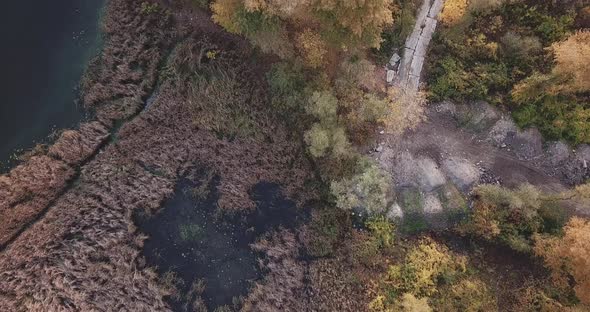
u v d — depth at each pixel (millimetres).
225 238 37344
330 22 30984
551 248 32219
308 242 37000
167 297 35875
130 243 36062
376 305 34875
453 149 36594
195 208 37438
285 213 37688
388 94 36250
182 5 37781
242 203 37469
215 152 37594
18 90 37625
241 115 37594
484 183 35906
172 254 36781
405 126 35906
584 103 34750
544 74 34344
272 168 37562
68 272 34688
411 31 36781
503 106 35875
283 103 37125
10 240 35312
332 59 34812
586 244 28531
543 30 34938
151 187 36688
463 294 34438
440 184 36062
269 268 36844
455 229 35844
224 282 36781
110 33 37562
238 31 33906
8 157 36469
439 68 36250
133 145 36969
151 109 37250
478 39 35375
